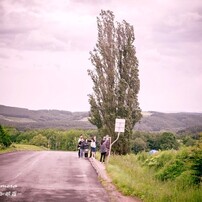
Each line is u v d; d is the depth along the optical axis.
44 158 30.75
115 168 19.80
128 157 29.86
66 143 130.38
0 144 43.91
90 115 40.41
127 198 12.43
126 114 38.59
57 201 11.70
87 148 32.75
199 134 16.78
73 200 11.94
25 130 140.12
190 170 15.68
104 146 25.62
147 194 12.41
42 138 128.50
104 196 12.77
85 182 16.19
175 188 13.39
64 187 14.57
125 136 37.81
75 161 27.89
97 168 21.33
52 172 19.80
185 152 17.53
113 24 42.09
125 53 41.00
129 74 40.38
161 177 17.41
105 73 40.72
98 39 41.88
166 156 20.28
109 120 38.28
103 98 39.88
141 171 20.11
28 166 22.81
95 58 41.16
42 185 14.93
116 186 14.88
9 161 26.52
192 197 11.31
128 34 41.44
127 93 39.22
